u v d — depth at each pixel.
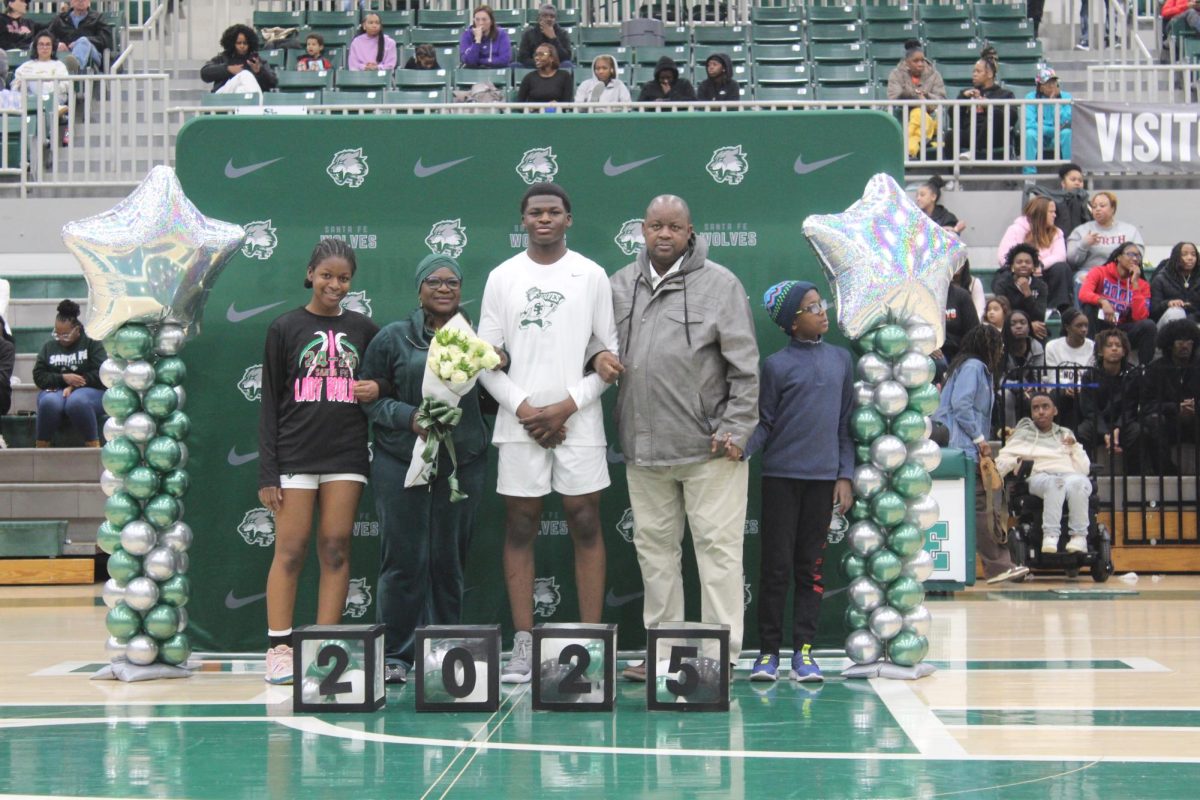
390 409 5.79
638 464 5.77
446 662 5.26
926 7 18.59
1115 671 6.08
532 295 5.76
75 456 10.53
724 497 5.77
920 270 5.97
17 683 5.95
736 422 5.64
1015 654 6.58
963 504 8.62
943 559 8.62
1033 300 11.69
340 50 17.69
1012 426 11.02
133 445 6.09
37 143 14.38
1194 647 6.78
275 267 6.52
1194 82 16.33
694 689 5.23
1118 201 14.23
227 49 15.61
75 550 10.25
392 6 19.38
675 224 5.74
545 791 4.03
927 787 4.05
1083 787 4.04
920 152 14.42
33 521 10.22
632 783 4.12
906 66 14.89
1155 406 10.71
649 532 5.85
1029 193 13.64
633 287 5.86
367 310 6.50
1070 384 10.91
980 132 14.74
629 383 5.79
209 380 6.52
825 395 5.83
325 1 19.73
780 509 5.86
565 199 5.82
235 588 6.51
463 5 19.41
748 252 6.47
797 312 5.83
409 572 5.85
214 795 4.01
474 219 6.50
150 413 6.10
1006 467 9.91
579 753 4.53
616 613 6.44
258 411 6.52
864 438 5.93
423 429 5.67
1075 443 9.95
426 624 6.00
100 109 14.34
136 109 14.49
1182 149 14.23
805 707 5.29
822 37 18.05
